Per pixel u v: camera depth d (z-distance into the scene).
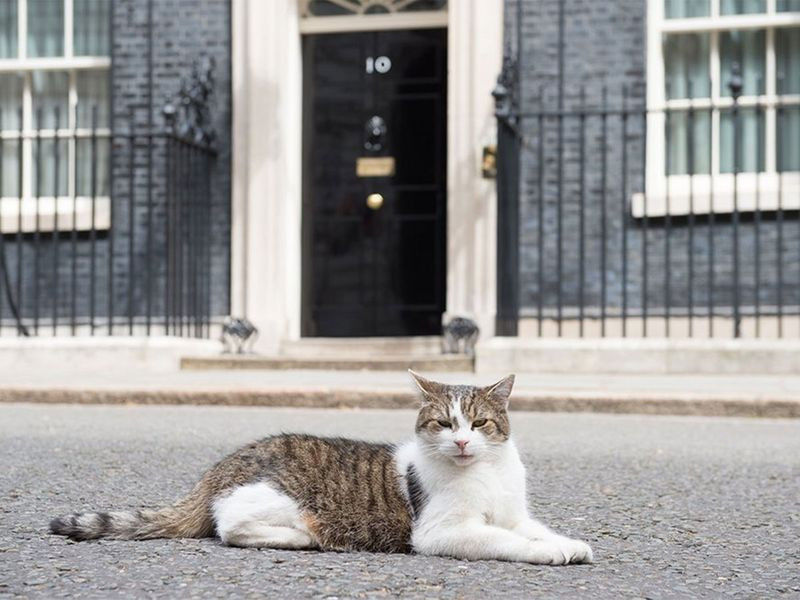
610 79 10.28
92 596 2.97
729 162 10.27
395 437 6.44
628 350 9.38
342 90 10.98
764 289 9.88
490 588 3.10
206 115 10.78
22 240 10.71
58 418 7.44
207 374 9.44
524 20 10.40
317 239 10.98
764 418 7.71
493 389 3.55
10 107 11.45
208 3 10.90
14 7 11.38
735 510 4.54
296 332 10.88
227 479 3.59
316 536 3.50
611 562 3.55
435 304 10.76
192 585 3.07
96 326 10.80
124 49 11.03
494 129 10.30
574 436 6.72
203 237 10.63
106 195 11.20
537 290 10.27
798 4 10.11
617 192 10.21
